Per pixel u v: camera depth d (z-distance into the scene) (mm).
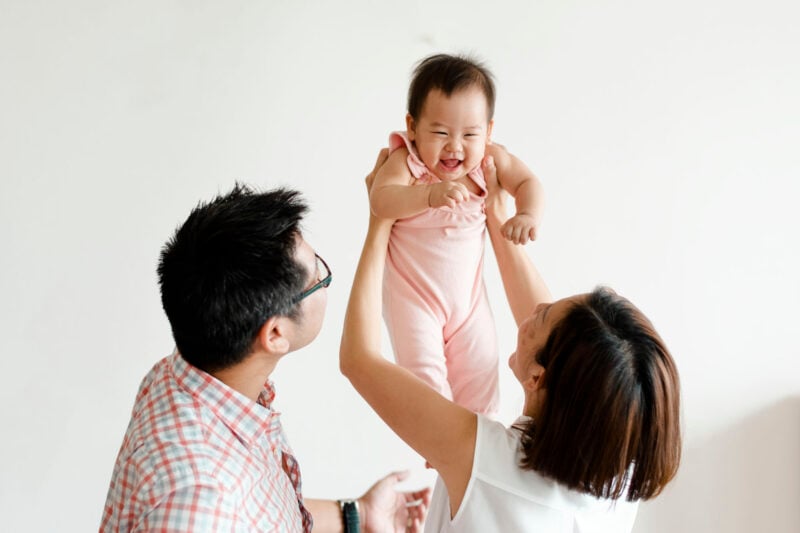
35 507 2514
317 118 2521
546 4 2529
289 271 1022
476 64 1409
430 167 1370
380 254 1312
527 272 1393
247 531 958
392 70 2527
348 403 2598
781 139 2584
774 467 2643
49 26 2445
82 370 2504
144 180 2496
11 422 2482
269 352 1060
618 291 2602
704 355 2625
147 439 985
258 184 2520
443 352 1423
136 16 2463
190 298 994
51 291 2486
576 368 997
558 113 2555
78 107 2469
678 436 1050
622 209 2582
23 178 2463
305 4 2494
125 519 962
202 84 2488
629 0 2535
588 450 991
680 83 2562
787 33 2557
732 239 2602
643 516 2646
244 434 1032
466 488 1056
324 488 2602
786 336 2625
